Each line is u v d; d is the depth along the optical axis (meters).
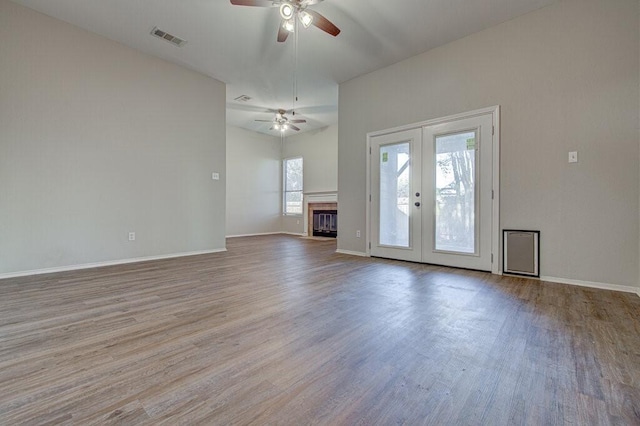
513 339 1.80
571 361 1.55
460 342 1.77
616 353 1.62
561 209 3.10
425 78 4.12
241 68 4.70
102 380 1.37
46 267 3.49
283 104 6.30
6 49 3.20
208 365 1.50
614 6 2.82
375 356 1.60
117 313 2.21
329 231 7.91
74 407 1.18
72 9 3.34
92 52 3.79
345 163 5.14
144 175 4.32
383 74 4.59
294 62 4.47
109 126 3.96
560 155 3.10
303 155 8.70
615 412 1.16
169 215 4.61
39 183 3.43
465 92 3.75
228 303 2.44
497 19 3.40
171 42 3.99
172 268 3.81
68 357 1.58
